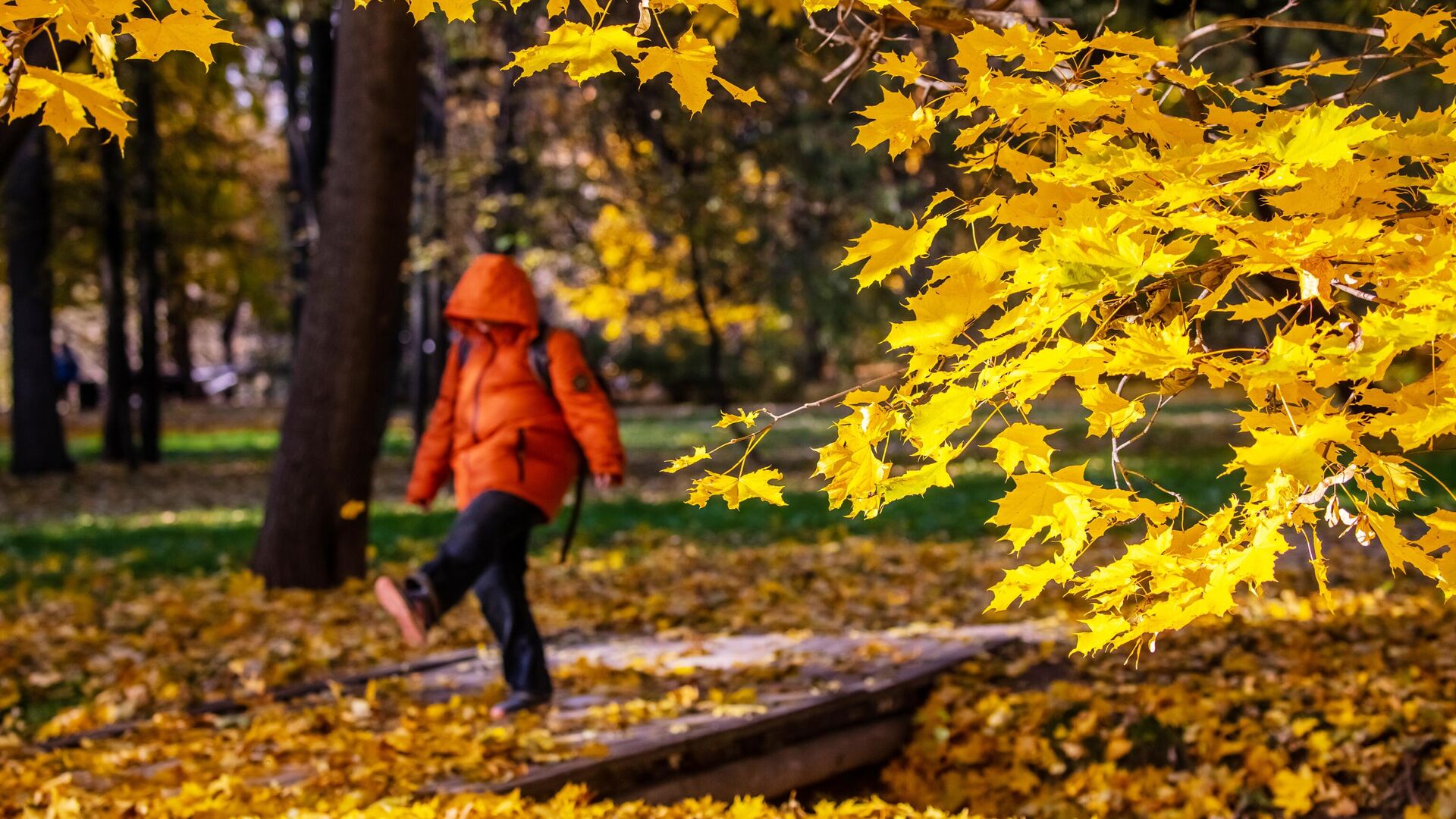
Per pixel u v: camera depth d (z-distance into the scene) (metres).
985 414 1.84
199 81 18.75
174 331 32.88
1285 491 1.69
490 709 4.46
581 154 17.72
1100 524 1.74
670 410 34.28
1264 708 4.60
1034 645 5.59
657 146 15.60
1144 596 1.84
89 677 5.65
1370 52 1.99
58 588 8.59
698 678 5.05
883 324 15.95
